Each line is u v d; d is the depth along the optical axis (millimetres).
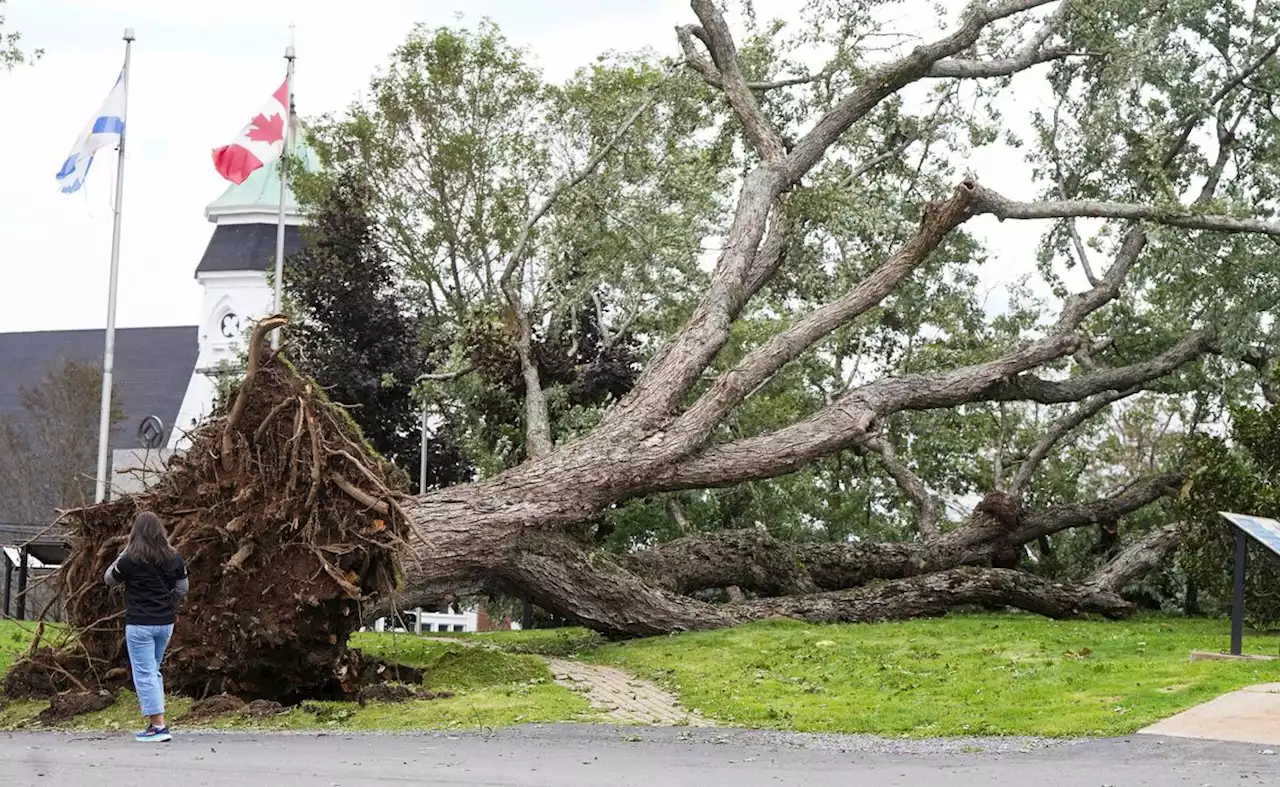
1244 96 23359
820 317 18906
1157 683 10984
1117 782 7008
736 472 17859
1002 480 23469
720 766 7789
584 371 23938
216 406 12266
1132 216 20297
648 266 24766
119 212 24562
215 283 53719
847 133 23688
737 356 24016
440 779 7168
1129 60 21734
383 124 38406
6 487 46969
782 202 21172
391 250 38125
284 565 11273
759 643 15664
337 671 11688
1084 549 23672
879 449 23375
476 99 37750
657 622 17375
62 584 12164
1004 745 8617
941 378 20047
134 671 9320
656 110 25625
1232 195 22688
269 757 8219
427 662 14617
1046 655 13555
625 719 10562
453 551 15367
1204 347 22219
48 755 8359
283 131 24844
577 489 16359
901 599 19281
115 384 49094
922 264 23156
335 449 11398
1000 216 19578
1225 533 17812
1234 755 7891
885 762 7945
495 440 24922
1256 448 18844
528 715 10688
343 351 31984
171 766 7738
